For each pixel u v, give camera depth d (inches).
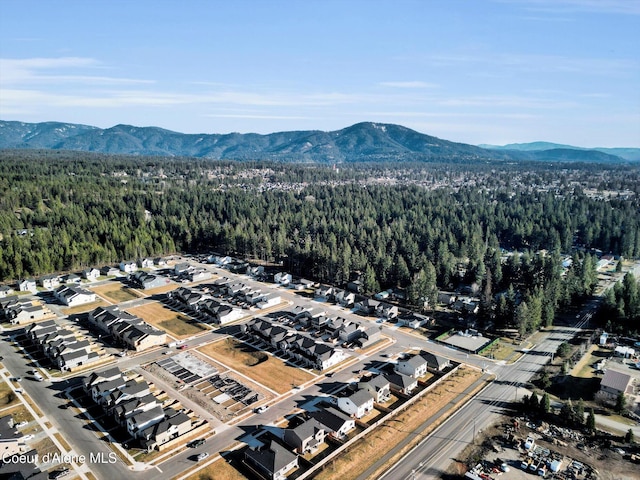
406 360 4010.8
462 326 4938.5
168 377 3747.5
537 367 3998.5
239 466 2691.9
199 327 4808.1
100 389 3331.7
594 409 3348.9
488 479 2588.6
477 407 3356.3
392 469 2682.1
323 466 2684.5
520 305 4584.2
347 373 3860.7
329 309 5442.9
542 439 2989.7
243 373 3833.7
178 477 2588.6
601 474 2652.6
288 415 3225.9
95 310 4972.9
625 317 4672.7
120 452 2800.2
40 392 3479.3
